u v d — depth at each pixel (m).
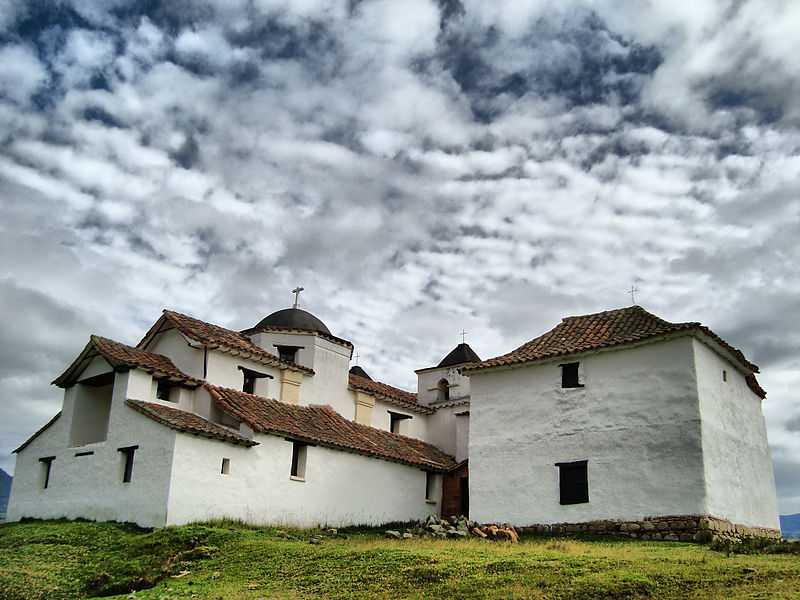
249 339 30.81
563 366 24.52
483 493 24.84
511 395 25.31
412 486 30.12
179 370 26.39
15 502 26.22
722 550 17.16
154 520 21.19
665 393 22.14
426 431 35.25
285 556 17.09
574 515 22.78
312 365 30.69
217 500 22.45
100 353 24.66
